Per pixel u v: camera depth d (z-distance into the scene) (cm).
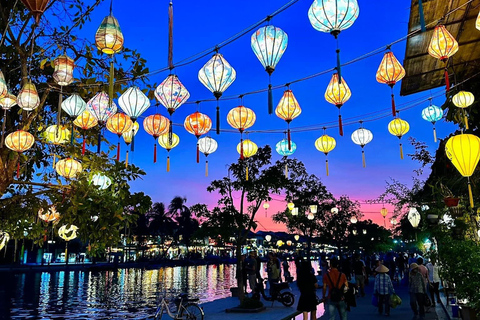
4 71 758
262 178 1441
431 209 1217
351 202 3319
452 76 848
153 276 5428
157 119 787
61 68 671
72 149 767
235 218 1465
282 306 1502
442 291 1808
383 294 1288
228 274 5988
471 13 631
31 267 5594
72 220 728
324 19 507
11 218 793
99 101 724
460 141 625
